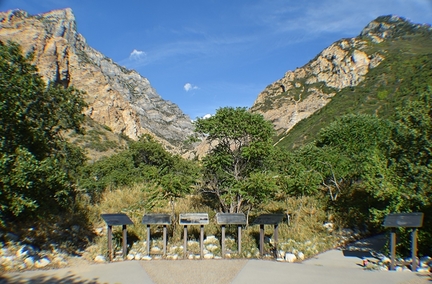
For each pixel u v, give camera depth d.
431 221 9.62
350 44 118.44
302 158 19.39
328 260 10.23
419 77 61.22
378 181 10.29
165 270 8.99
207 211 14.68
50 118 13.12
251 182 12.03
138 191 18.23
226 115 13.14
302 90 120.81
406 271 8.95
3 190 9.13
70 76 85.56
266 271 8.99
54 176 10.73
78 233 11.61
